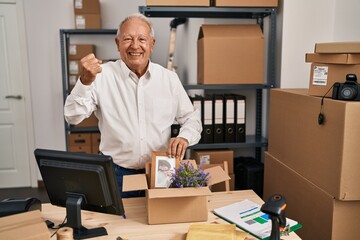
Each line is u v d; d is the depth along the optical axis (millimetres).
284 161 1913
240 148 2695
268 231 1211
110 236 1214
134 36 1569
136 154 1721
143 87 1702
